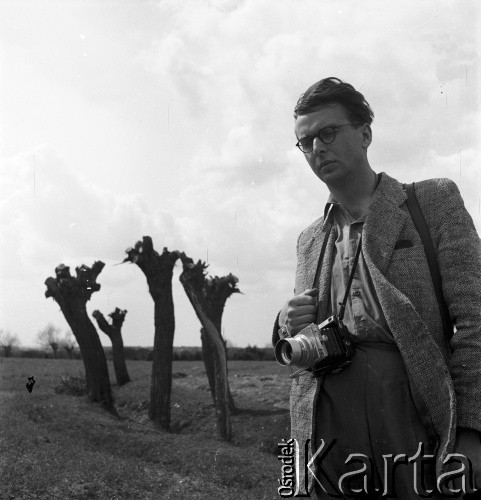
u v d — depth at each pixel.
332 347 1.88
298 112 2.01
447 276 1.84
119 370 19.09
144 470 9.37
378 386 1.86
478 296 1.81
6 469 7.96
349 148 1.95
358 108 1.95
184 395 16.45
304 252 2.17
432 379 1.78
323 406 1.96
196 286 14.65
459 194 1.94
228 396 13.94
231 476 9.34
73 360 22.66
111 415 15.05
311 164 2.02
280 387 16.44
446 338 1.88
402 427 1.83
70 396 16.47
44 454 9.23
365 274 1.93
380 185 1.97
